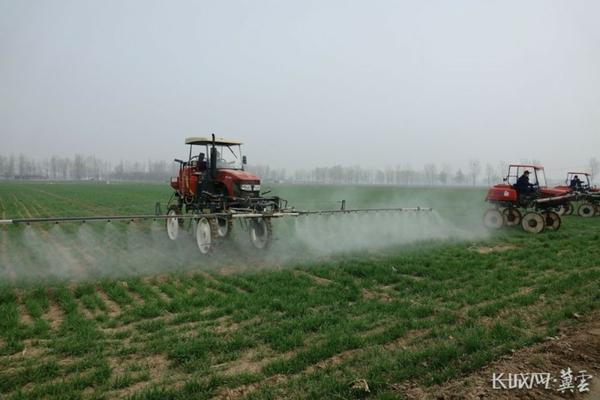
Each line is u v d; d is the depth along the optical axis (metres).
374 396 3.90
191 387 4.01
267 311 6.30
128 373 4.30
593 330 5.33
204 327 5.66
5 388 4.08
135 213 20.34
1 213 20.75
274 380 4.21
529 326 5.64
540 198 16.08
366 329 5.60
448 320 5.82
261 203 11.03
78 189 53.41
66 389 4.01
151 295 7.13
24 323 5.76
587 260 9.77
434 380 4.11
